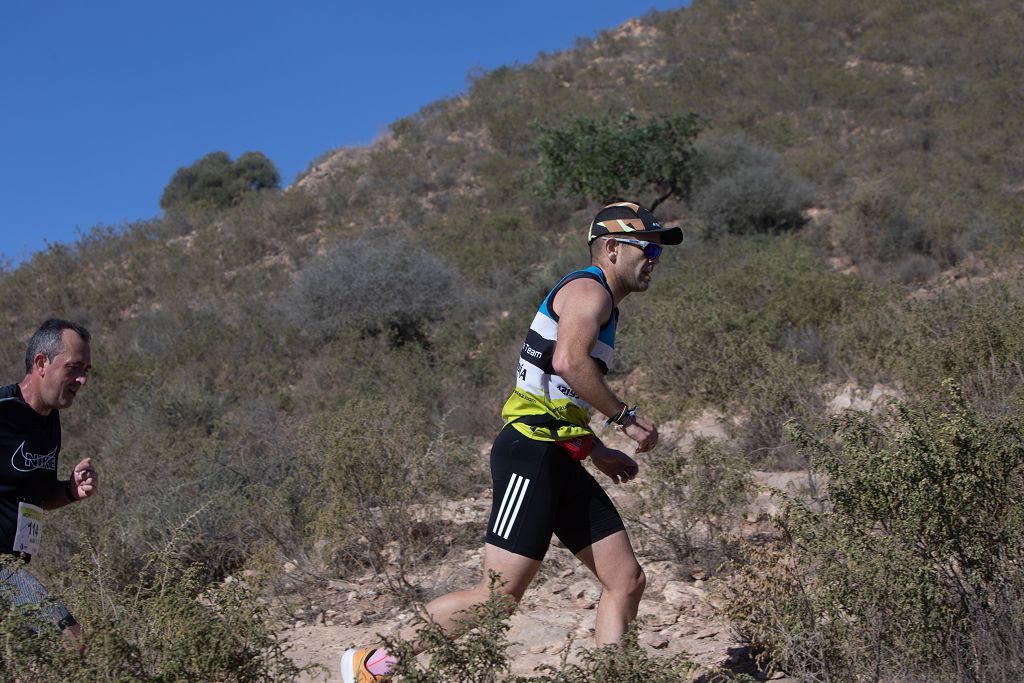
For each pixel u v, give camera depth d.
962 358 5.91
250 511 5.71
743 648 3.52
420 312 14.60
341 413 6.85
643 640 3.78
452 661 2.50
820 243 16.66
